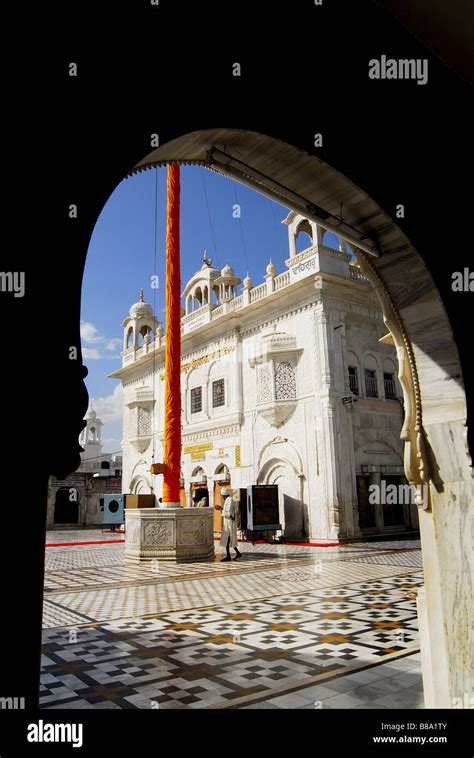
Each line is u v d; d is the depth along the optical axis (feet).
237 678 12.84
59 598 24.21
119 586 27.78
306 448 54.24
